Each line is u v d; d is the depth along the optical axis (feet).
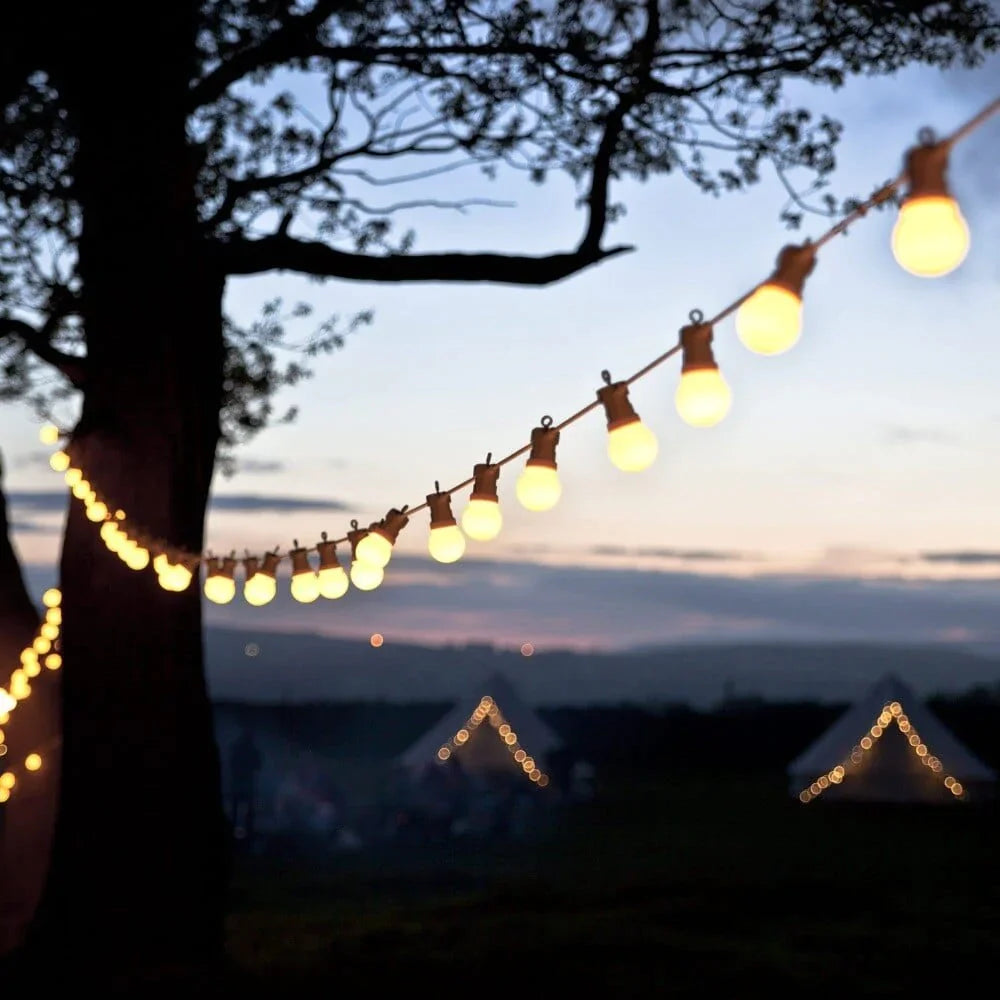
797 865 56.29
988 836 67.97
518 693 89.92
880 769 84.94
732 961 31.78
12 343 34.32
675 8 27.94
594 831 70.38
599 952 32.09
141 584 26.40
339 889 50.65
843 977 30.60
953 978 31.42
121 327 26.50
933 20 27.02
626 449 9.64
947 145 6.39
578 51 27.37
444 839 64.80
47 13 25.91
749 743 117.39
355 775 96.02
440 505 13.20
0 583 30.73
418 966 29.09
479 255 26.63
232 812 62.95
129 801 26.25
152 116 26.71
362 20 28.89
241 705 126.52
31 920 26.84
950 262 6.37
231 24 30.07
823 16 27.09
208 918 26.78
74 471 22.16
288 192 30.60
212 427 27.58
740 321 7.54
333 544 16.37
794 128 28.91
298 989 25.85
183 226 26.91
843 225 7.30
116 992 24.20
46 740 30.07
